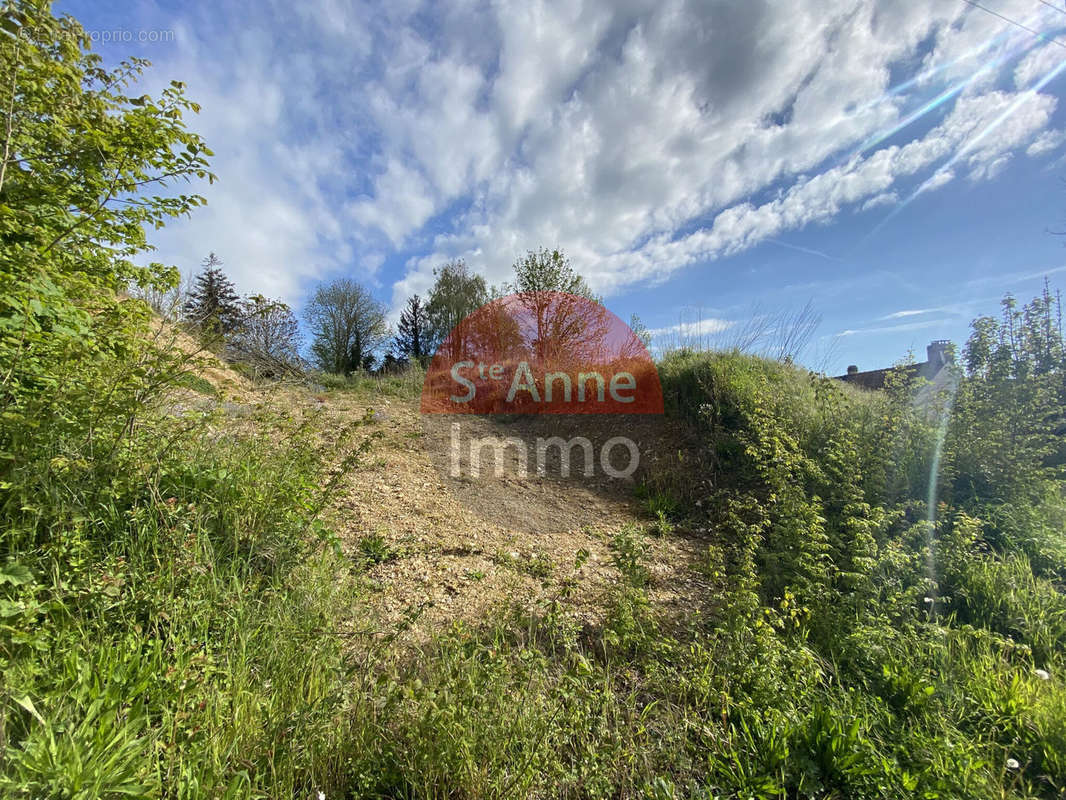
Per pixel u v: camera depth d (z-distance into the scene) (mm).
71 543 1741
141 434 2352
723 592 2775
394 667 1912
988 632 2340
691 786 1585
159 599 1735
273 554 2398
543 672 1906
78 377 1997
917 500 3479
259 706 1555
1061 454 4215
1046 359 4727
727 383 5973
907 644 2262
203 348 2328
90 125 2193
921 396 4418
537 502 4812
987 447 3730
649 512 4660
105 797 1145
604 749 1606
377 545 3188
